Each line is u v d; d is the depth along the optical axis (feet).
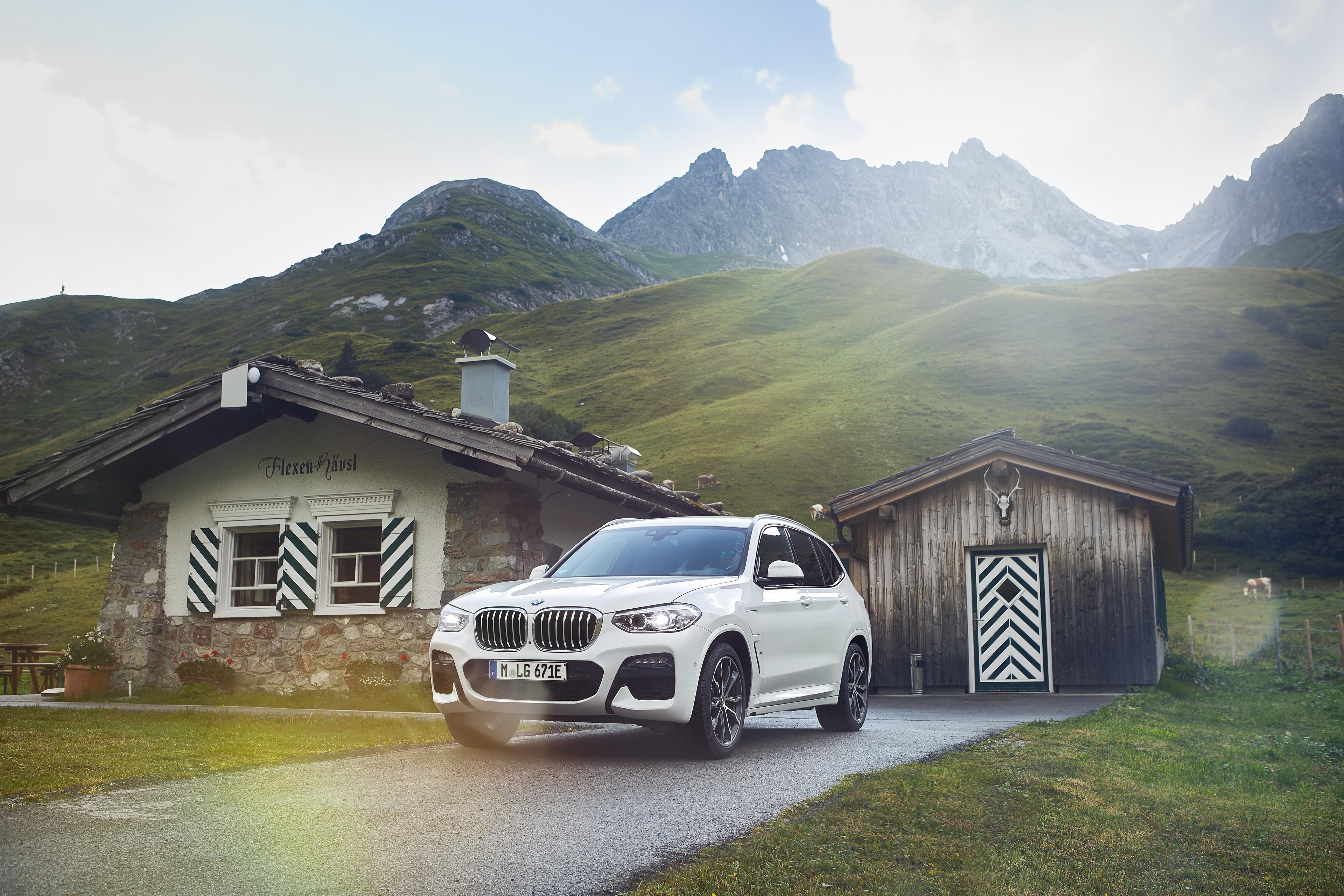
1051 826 14.65
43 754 20.45
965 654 59.21
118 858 11.80
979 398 280.92
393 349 458.09
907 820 14.51
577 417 334.44
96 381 567.59
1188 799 17.33
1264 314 328.70
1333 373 284.61
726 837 13.28
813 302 506.89
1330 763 24.88
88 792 16.11
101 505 47.62
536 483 43.73
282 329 597.52
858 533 64.44
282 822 13.83
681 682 19.44
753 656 21.77
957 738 25.34
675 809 15.07
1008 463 59.11
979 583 60.03
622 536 25.03
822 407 285.64
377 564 43.86
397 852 12.28
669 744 23.53
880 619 61.05
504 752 21.48
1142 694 47.29
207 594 45.47
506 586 22.31
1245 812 16.55
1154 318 338.95
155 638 46.09
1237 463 228.43
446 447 39.47
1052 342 327.88
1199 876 12.41
